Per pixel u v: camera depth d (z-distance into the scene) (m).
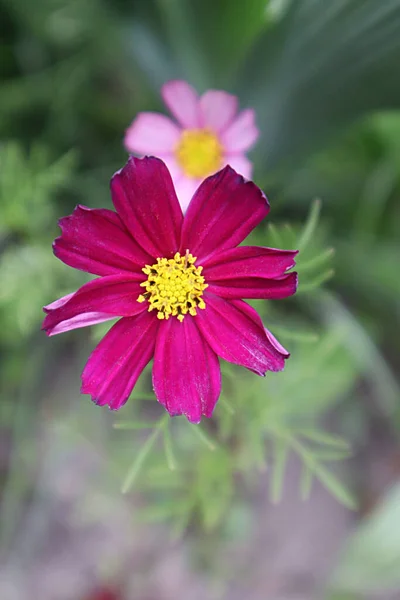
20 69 0.56
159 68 0.51
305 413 0.55
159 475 0.52
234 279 0.37
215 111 0.45
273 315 0.53
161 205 0.36
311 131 0.48
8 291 0.47
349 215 0.57
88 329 0.55
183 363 0.37
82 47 0.54
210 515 0.50
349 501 0.44
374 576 0.52
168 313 0.37
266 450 0.59
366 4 0.44
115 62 0.56
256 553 0.60
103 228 0.36
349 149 0.55
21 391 0.55
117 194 0.35
